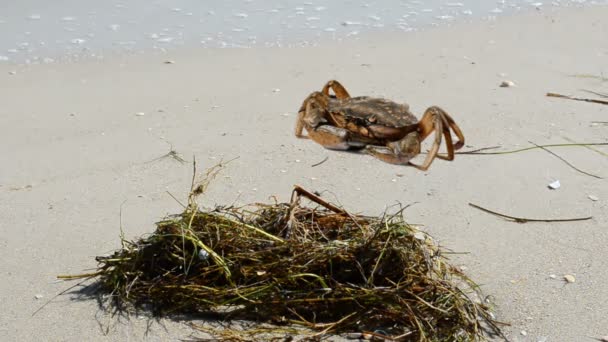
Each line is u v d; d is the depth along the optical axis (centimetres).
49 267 500
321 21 1015
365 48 920
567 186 603
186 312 445
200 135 696
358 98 444
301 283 444
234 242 461
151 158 656
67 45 938
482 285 476
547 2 1084
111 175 629
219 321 436
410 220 551
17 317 448
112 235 539
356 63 867
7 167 648
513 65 854
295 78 828
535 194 591
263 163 640
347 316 423
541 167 632
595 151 659
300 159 646
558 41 931
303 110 459
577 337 432
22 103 781
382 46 925
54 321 443
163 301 451
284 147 668
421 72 834
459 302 433
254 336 421
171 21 1014
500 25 994
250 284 444
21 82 837
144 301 454
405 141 419
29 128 723
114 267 473
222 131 704
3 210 577
